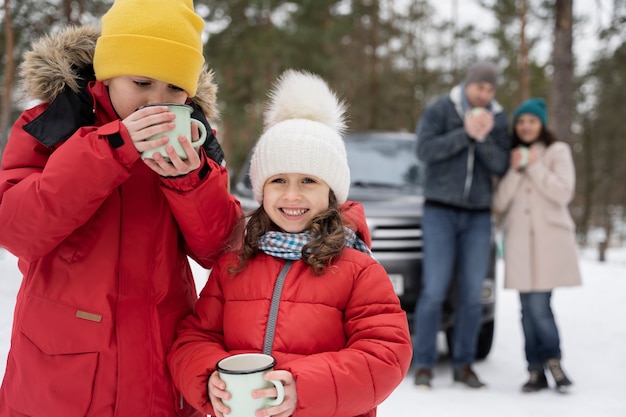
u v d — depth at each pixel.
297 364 1.32
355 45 19.08
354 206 1.81
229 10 15.29
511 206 3.58
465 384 3.45
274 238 1.59
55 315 1.38
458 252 3.58
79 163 1.26
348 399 1.31
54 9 7.24
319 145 1.64
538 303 3.44
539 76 19.06
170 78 1.40
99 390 1.38
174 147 1.28
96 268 1.40
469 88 3.56
